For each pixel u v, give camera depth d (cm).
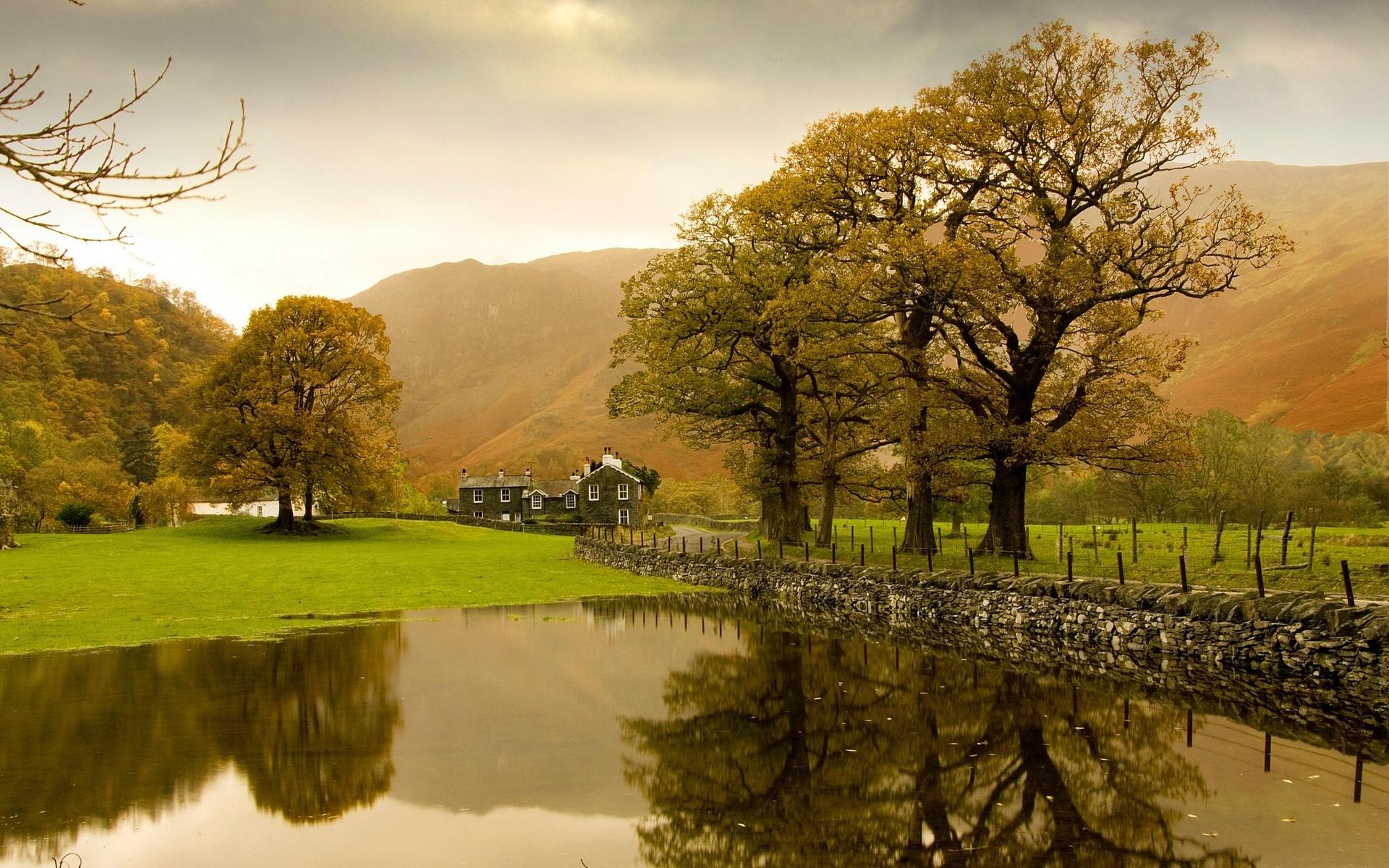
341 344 7781
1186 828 1201
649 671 2338
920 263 3175
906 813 1286
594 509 11688
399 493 11125
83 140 802
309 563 5666
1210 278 2978
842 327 3959
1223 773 1423
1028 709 1855
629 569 5469
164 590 4191
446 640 2870
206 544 7031
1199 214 3064
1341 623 1883
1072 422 3206
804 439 5312
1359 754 1511
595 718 1850
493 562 5984
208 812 1316
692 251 4681
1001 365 3803
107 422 14250
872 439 4438
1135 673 2188
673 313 4606
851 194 3916
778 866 1109
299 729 1778
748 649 2664
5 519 6844
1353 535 3591
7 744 1677
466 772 1495
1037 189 3341
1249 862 1091
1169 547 3591
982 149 3391
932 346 3825
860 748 1611
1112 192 3406
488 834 1224
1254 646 2081
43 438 11519
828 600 3719
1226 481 5753
